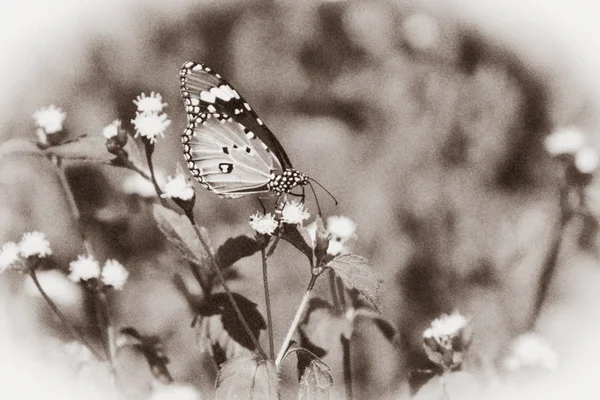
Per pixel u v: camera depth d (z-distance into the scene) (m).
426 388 0.62
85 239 0.64
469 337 0.62
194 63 0.63
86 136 0.63
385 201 0.72
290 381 0.66
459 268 0.70
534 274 0.69
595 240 0.69
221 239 0.70
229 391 0.58
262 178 0.64
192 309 0.65
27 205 0.68
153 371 0.63
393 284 0.70
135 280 0.66
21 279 0.65
